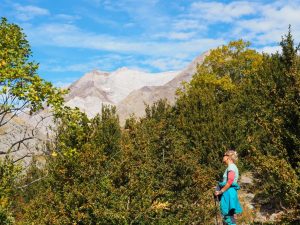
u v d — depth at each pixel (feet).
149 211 36.58
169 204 40.14
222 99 93.40
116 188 38.11
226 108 75.72
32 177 54.54
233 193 29.45
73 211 35.65
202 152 63.98
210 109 72.38
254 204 51.44
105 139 52.21
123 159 40.29
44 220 37.29
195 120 70.90
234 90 96.22
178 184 42.96
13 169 46.75
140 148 44.04
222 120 68.95
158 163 43.68
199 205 44.16
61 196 38.78
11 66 49.62
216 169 61.21
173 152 44.60
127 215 35.32
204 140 65.31
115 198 36.47
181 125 69.46
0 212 44.11
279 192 32.35
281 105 32.30
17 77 46.29
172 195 41.63
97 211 35.06
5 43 52.13
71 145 43.88
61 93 47.32
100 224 35.55
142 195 37.06
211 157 61.98
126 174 38.99
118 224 35.50
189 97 81.25
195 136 66.49
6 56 48.60
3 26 53.93
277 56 68.95
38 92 45.70
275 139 32.14
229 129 65.72
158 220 37.73
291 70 34.30
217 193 29.94
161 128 48.39
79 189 37.35
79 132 43.98
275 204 48.06
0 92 43.50
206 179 46.11
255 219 47.11
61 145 42.22
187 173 43.62
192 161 44.88
